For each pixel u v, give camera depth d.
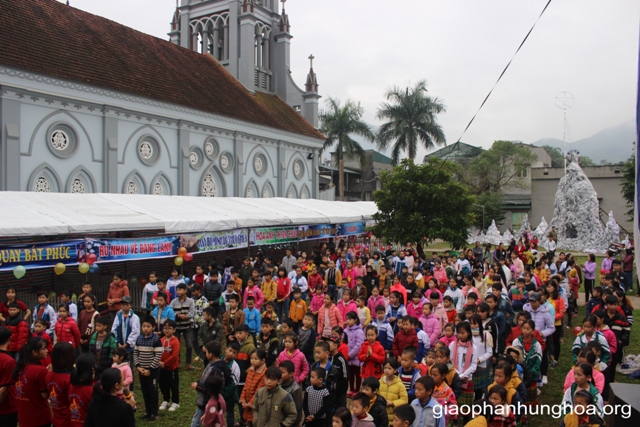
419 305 11.10
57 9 26.34
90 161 23.59
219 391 7.03
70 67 22.88
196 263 23.25
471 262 21.33
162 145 27.48
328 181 59.88
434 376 6.83
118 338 9.97
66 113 22.50
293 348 8.45
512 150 62.75
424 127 50.28
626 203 57.09
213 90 33.22
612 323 10.19
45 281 16.47
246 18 39.03
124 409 5.77
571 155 42.81
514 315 10.80
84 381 6.30
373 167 68.62
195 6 42.06
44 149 21.59
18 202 15.66
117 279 13.04
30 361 6.71
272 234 22.69
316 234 26.31
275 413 6.61
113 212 17.11
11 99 20.16
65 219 15.04
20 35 22.09
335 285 17.20
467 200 25.28
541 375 10.28
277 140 36.91
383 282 15.74
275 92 44.47
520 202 63.62
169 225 17.52
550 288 11.86
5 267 12.98
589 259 19.22
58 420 6.45
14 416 7.11
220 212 21.23
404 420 5.50
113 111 24.48
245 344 8.89
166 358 9.41
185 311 12.04
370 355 8.63
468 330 8.02
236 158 32.69
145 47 31.17
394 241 26.05
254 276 15.77
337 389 7.47
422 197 25.03
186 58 35.09
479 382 8.05
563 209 41.38
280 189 37.34
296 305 12.68
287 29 44.97
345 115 48.12
